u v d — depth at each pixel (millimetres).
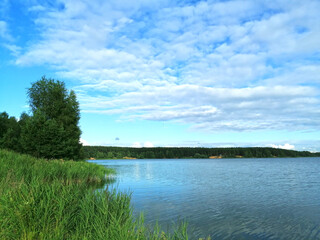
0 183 9969
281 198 19891
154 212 13695
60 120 45812
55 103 46469
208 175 43688
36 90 47156
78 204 8008
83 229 6695
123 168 67812
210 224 11617
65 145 39531
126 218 7957
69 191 8500
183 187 26141
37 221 6488
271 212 14625
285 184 30281
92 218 7363
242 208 15664
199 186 27266
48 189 7844
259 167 77188
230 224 11711
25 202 6789
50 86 47688
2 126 46938
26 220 6492
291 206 16578
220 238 9719
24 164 18016
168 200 17891
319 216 13703
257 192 23188
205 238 9641
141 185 26891
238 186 27734
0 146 38656
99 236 6000
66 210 7395
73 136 46625
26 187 7953
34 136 36906
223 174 46625
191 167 76250
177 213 13672
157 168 68438
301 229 11180
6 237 5969
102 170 31594
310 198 19984
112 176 33125
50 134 37594
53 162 22844
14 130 46406
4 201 7207
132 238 6094
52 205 7062
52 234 5902
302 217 13430
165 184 28734
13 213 6594
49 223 6562
